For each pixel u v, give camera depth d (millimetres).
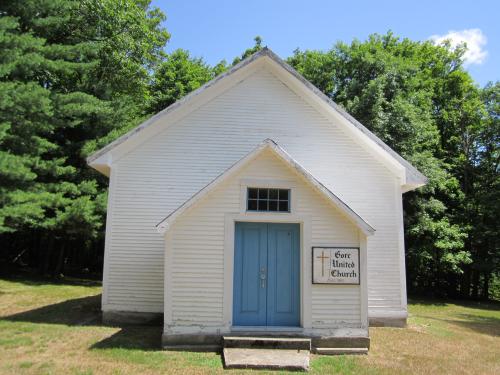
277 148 8555
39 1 15289
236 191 8547
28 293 14680
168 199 10805
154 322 10273
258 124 11336
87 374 6434
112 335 8969
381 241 11125
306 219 8594
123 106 20594
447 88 27781
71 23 19828
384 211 11258
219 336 8031
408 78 24047
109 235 10555
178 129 11125
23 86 13500
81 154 18266
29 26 15953
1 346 7859
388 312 10906
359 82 23281
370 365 7418
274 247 8711
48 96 15070
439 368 7480
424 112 23172
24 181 14266
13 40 13227
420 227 20672
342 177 11305
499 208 22922
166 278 8125
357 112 20891
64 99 16031
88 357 7312
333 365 7309
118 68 22172
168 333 7980
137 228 10633
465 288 25391
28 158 14773
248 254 8648
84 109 16359
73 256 25797
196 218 8367
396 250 11117
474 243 24016
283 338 7996
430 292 25453
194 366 6957
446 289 25469
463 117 26359
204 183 10938
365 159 11445
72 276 21891
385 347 8789
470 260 21312
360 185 11312
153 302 10359
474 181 26078
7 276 19016
